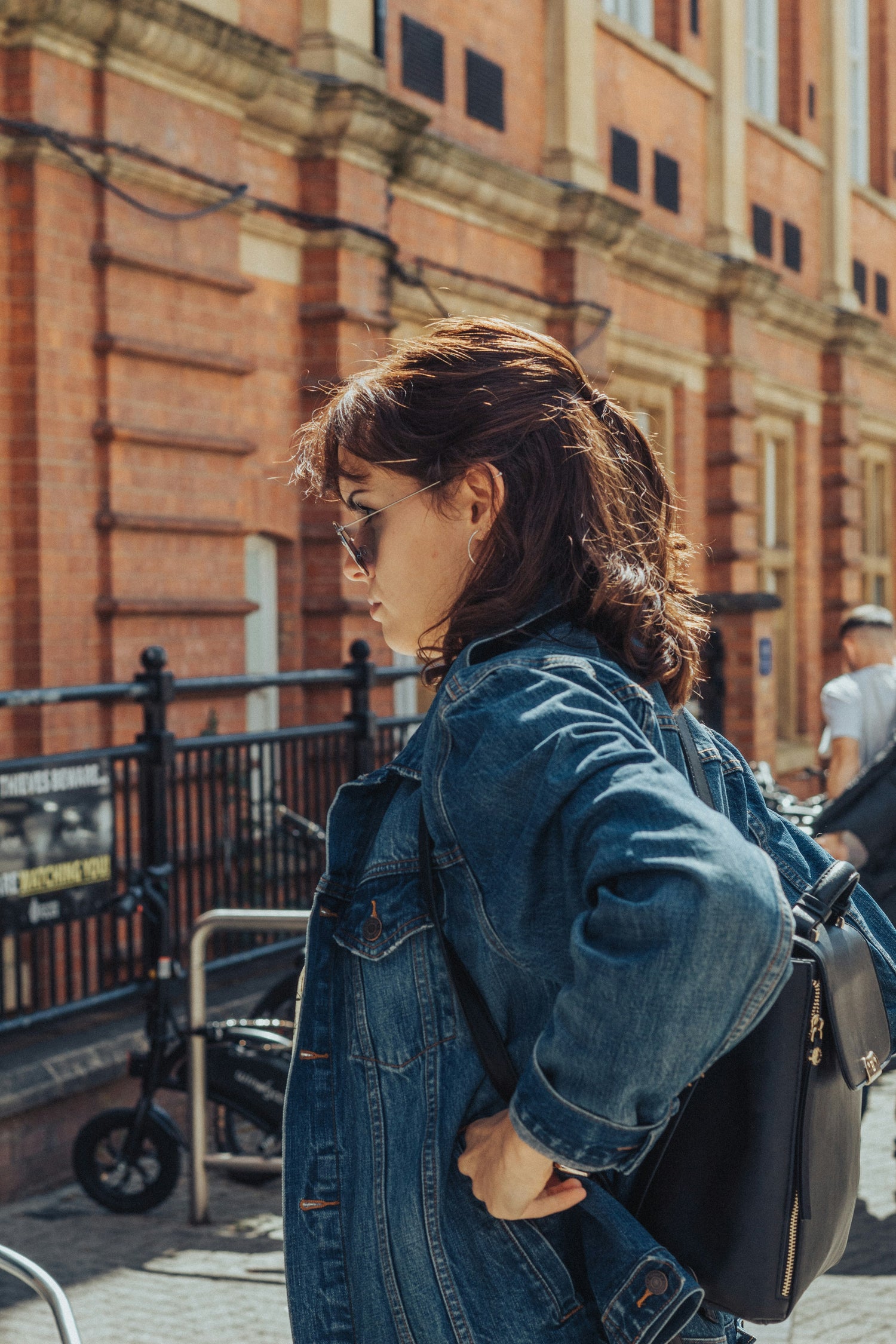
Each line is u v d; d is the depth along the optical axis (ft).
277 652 28.53
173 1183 15.84
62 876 16.93
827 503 55.77
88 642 22.66
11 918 16.24
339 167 28.12
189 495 24.59
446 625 4.81
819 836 15.28
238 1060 15.96
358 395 4.81
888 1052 4.94
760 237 49.90
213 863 20.04
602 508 4.71
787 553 52.80
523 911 4.15
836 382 55.11
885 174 63.52
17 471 21.77
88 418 22.63
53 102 21.66
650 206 42.24
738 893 3.76
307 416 28.48
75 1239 15.08
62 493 22.09
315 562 28.73
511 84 35.42
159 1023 16.11
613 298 39.75
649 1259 4.35
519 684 4.33
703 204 45.60
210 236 24.94
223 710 25.45
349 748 23.27
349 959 4.82
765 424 50.96
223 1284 13.74
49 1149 16.89
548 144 36.83
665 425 43.60
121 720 22.97
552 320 36.70
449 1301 4.44
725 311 45.37
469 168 32.12
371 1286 4.61
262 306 27.45
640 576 4.71
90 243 22.52
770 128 49.85
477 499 4.68
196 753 19.70
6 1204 16.29
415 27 31.60
